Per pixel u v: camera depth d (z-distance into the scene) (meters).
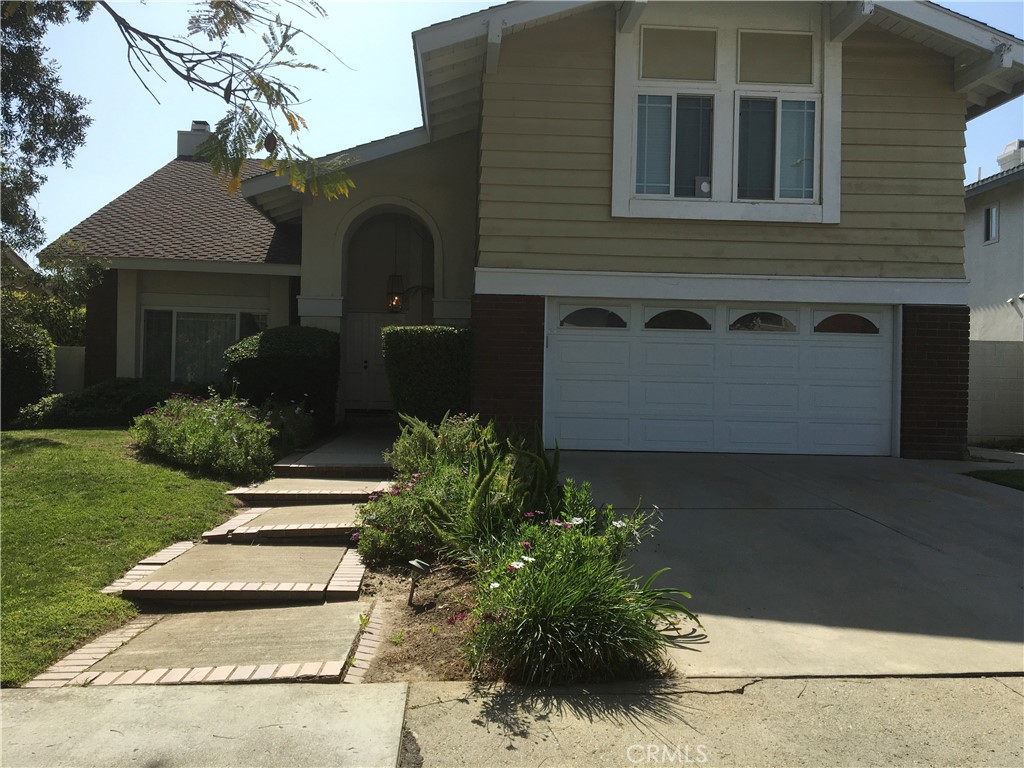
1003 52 9.66
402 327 9.91
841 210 10.34
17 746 3.19
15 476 7.45
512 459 6.44
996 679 4.02
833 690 3.86
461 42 9.42
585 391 10.30
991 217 18.17
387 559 5.93
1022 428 14.02
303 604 5.11
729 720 3.54
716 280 10.23
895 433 10.41
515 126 10.12
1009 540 6.52
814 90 10.31
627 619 4.07
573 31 10.15
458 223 12.67
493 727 3.43
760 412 10.45
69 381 14.19
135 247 13.41
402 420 9.84
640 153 10.27
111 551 5.78
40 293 11.15
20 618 4.52
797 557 6.01
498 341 10.05
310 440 10.48
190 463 8.30
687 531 6.62
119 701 3.61
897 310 10.46
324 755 3.15
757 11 10.26
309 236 12.50
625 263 10.18
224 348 13.83
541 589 4.07
